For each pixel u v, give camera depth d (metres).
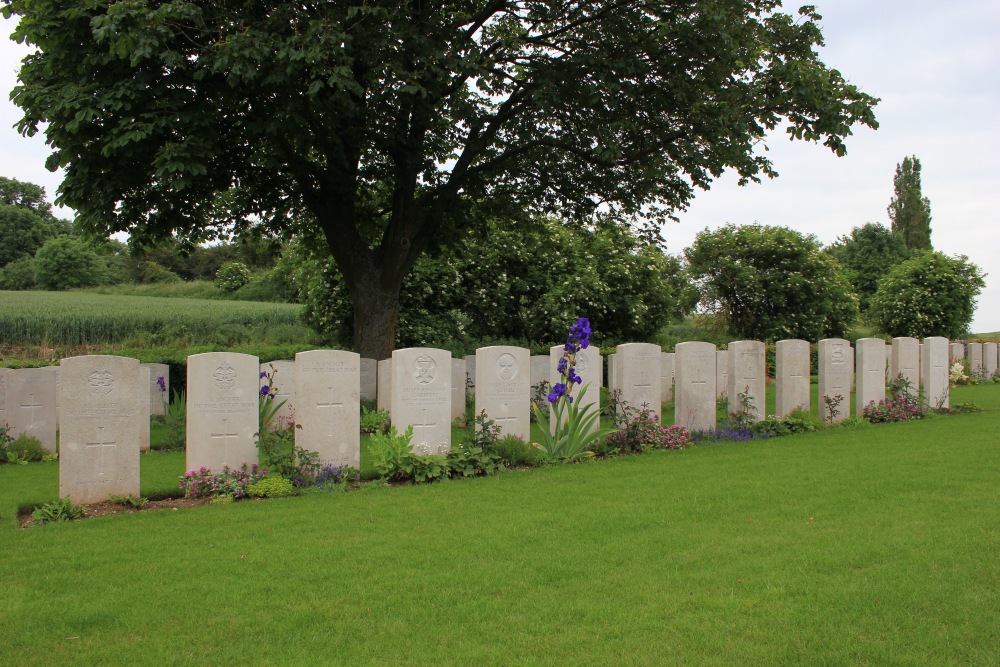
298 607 4.67
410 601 4.76
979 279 35.22
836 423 13.44
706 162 14.17
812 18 14.96
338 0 12.18
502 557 5.65
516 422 10.69
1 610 4.66
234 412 8.52
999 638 4.09
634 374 11.54
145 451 11.98
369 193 17.22
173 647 4.13
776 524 6.48
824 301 32.75
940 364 15.38
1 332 27.45
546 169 17.06
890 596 4.71
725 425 12.66
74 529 6.64
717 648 4.03
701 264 34.03
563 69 14.03
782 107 14.47
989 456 9.65
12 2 11.71
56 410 12.42
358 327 16.05
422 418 9.80
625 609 4.58
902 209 59.75
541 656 3.97
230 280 52.59
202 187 13.80
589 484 8.31
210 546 6.02
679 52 14.02
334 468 8.93
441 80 12.84
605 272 26.17
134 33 10.59
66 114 11.04
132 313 31.62
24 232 59.25
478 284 24.58
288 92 12.05
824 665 3.83
